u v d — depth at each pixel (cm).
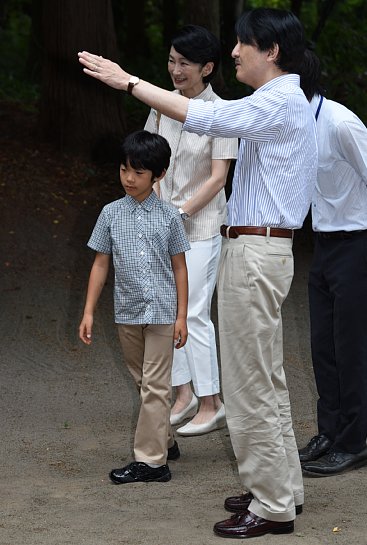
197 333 705
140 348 617
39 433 721
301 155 494
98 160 1590
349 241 607
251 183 496
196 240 692
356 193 600
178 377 734
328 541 509
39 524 539
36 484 610
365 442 633
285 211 493
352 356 611
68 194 1478
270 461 506
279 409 530
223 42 2050
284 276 498
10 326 1046
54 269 1259
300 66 538
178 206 692
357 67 1741
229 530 512
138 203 600
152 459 611
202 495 585
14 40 2520
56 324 1060
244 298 493
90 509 563
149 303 592
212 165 677
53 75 1592
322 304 633
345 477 619
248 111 480
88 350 970
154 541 511
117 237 596
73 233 1372
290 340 1012
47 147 1596
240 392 502
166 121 688
